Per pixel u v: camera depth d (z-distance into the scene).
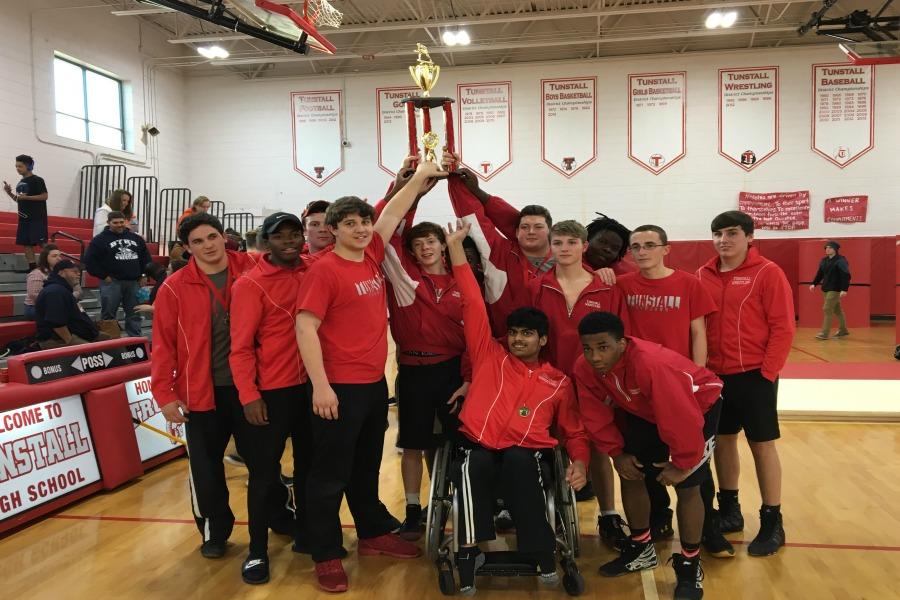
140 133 12.63
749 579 2.69
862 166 12.63
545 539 2.45
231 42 13.40
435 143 3.10
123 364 4.32
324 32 11.74
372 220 2.70
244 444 2.83
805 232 12.83
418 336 3.04
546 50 13.20
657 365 2.38
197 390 2.85
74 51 10.96
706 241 12.93
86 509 3.62
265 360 2.74
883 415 5.36
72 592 2.65
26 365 3.60
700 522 2.50
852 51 8.98
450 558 2.67
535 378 2.73
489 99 13.38
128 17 12.27
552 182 13.34
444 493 2.77
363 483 2.94
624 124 13.11
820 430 5.14
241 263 3.01
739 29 11.36
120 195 8.03
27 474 3.44
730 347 2.95
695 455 2.32
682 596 2.48
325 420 2.63
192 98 14.15
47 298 5.37
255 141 14.03
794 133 12.73
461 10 12.12
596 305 2.92
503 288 3.18
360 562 2.93
